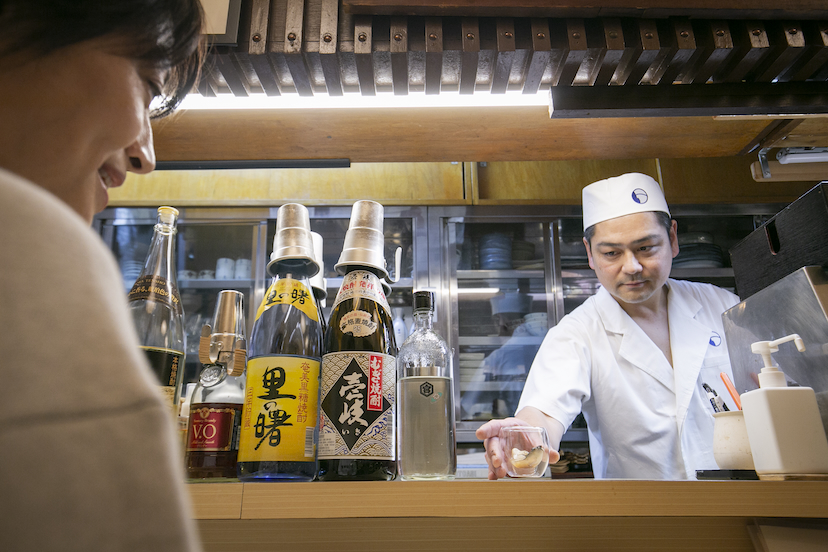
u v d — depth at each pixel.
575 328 1.82
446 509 0.59
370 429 0.66
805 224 0.87
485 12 0.96
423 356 0.77
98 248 0.20
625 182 1.73
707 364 1.81
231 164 1.31
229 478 0.71
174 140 1.24
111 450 0.16
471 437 2.68
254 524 0.72
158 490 0.17
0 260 0.17
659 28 0.99
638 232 1.68
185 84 0.46
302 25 0.97
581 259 2.93
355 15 0.97
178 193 2.80
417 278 2.75
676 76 1.06
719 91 1.05
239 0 0.95
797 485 0.61
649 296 1.74
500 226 3.02
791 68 1.04
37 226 0.18
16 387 0.16
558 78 1.05
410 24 0.98
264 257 2.76
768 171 1.31
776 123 1.17
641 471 1.71
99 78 0.32
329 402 0.67
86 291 0.18
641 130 1.19
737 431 0.79
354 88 1.08
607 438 1.77
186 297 2.86
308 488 0.60
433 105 1.13
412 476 0.69
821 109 1.05
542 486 0.60
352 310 0.73
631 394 1.74
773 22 1.00
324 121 1.19
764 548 0.70
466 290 2.94
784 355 0.85
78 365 0.17
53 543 0.15
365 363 0.68
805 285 0.80
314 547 0.72
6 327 0.16
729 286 2.88
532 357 2.86
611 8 0.95
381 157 1.30
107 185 0.39
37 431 0.15
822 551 0.67
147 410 0.18
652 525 0.73
